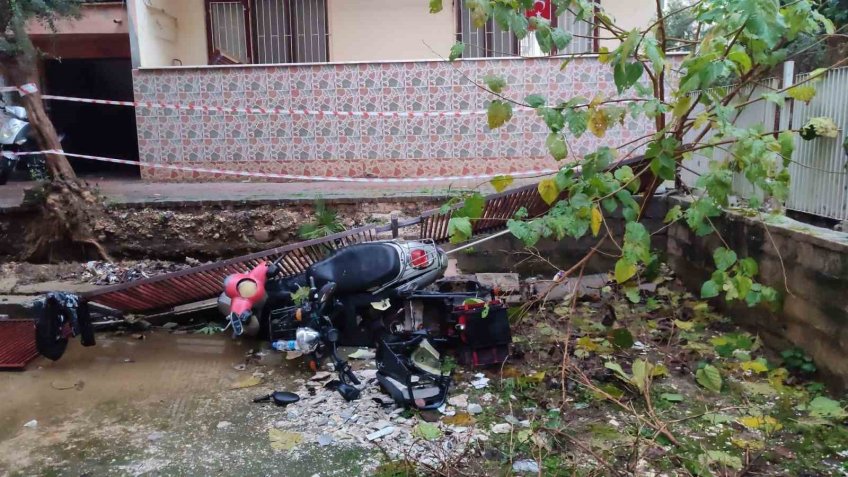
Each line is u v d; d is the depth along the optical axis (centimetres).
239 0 963
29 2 626
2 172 824
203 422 343
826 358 358
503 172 815
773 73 503
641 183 507
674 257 568
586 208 354
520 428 323
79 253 618
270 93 818
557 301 525
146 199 626
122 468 299
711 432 319
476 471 288
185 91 821
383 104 814
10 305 501
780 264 404
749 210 460
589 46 835
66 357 441
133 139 1177
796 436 314
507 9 341
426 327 426
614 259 588
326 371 406
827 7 672
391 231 546
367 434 324
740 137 331
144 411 358
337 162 824
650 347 428
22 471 297
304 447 313
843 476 280
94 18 927
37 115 616
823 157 434
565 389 363
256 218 614
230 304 449
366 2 952
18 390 388
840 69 419
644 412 338
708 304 502
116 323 489
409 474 285
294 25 971
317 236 589
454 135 812
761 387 361
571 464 290
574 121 351
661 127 421
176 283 449
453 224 347
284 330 437
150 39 873
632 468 284
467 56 946
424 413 342
